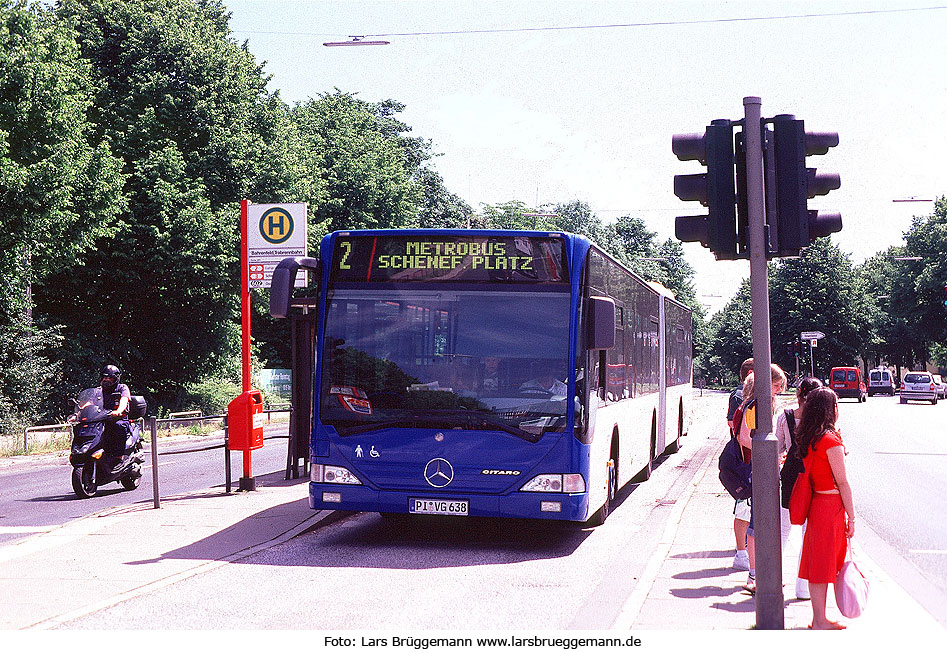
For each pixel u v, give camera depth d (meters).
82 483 14.92
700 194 6.67
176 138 40.44
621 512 13.20
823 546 6.59
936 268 85.31
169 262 38.41
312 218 45.59
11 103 30.91
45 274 36.44
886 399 71.94
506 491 9.89
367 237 10.46
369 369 10.24
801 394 8.01
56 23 35.03
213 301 41.78
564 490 9.84
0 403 30.14
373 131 63.22
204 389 45.69
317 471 10.25
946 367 109.12
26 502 14.68
